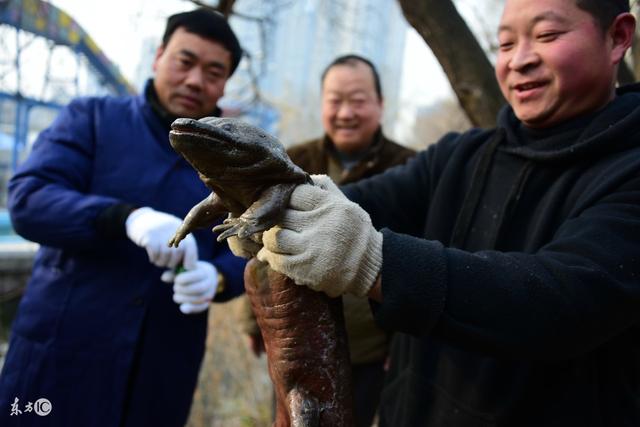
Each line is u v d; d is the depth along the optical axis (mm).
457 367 1405
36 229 1854
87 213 1817
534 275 1027
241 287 2131
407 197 1676
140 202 2000
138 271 1947
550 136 1384
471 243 1477
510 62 1357
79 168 1999
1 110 9703
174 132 966
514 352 1033
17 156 7316
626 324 1084
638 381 1267
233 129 1012
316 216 1027
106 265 1939
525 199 1397
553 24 1270
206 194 2111
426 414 1480
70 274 1938
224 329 4309
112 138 2041
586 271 1014
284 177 1050
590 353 1238
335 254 1003
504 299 1009
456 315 1017
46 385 1866
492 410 1312
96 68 7027
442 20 2004
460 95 2102
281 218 1052
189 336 2066
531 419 1272
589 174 1274
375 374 2428
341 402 1176
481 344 1027
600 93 1324
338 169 2699
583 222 1121
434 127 10047
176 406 2047
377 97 2635
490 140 1562
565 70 1271
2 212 8062
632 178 1159
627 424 1226
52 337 1891
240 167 1011
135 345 1898
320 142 2738
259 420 3764
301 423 1126
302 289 1146
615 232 1068
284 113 6145
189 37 2043
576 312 1005
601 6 1260
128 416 1914
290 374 1173
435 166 1681
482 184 1502
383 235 1065
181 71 2049
